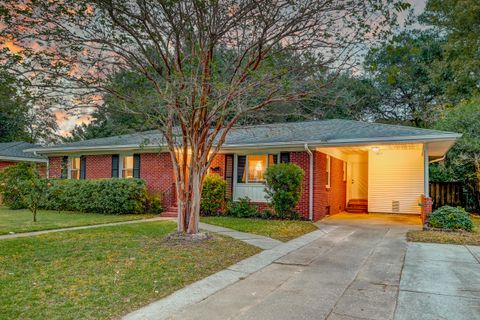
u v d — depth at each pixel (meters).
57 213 13.87
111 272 5.29
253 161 13.91
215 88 7.18
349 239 8.81
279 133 12.48
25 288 4.48
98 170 16.45
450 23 21.22
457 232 9.54
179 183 8.13
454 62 21.38
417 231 9.81
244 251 7.15
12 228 9.14
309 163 12.52
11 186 11.53
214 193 13.29
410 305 4.25
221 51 8.34
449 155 14.83
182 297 4.46
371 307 4.18
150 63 7.61
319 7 6.78
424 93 24.62
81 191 14.41
